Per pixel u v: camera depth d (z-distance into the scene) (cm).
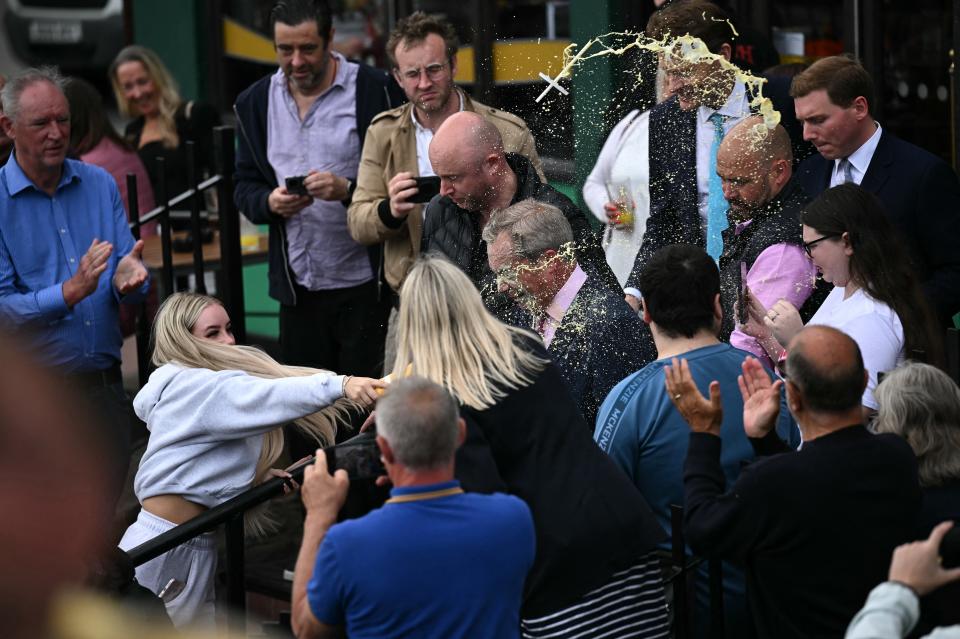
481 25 1762
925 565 521
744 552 633
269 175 1361
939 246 988
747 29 1216
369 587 570
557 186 1275
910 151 1002
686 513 659
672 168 1091
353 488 799
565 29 1684
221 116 2223
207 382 912
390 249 1244
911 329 831
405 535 576
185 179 1847
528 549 602
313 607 587
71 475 117
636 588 696
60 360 1115
